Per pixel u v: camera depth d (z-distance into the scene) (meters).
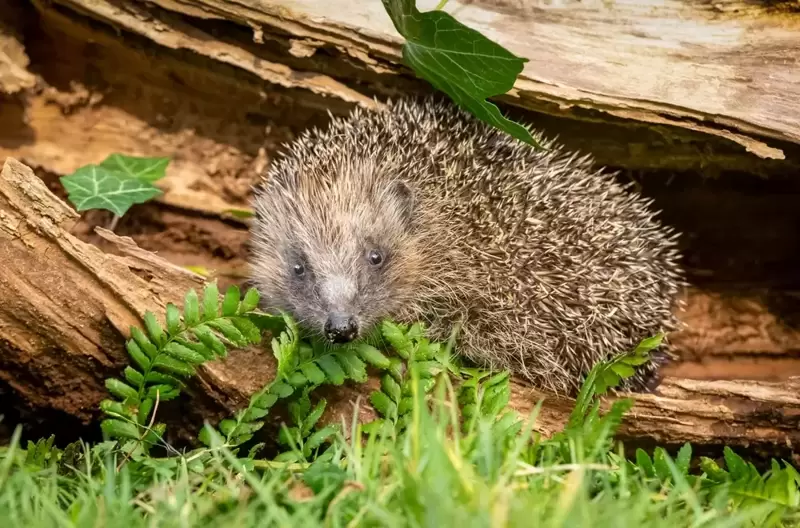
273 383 3.43
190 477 3.01
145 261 3.63
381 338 3.93
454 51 3.53
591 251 4.18
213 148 4.95
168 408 3.70
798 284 5.02
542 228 4.16
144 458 3.24
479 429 2.88
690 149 4.34
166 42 4.31
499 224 4.18
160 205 4.87
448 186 4.28
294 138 4.88
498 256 4.17
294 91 4.45
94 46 4.63
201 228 4.95
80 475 2.88
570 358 4.11
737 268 5.12
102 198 4.50
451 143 4.34
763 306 4.98
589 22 4.18
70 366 3.65
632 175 4.87
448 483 2.29
